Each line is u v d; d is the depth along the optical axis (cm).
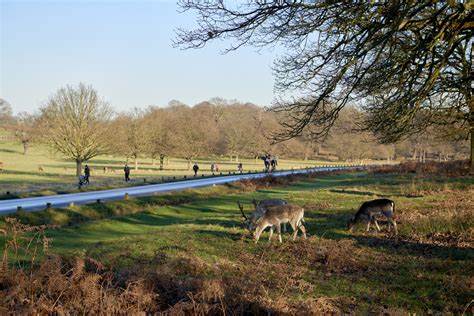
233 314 773
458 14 991
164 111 10638
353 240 1582
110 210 2795
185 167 8700
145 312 729
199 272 1182
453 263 1246
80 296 770
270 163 7050
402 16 945
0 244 1703
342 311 930
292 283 1122
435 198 2327
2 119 16112
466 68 1541
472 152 3484
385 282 1151
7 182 4828
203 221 2217
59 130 5791
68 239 1969
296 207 1656
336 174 5462
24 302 743
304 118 1171
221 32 1060
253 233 1756
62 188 4134
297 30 1072
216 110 13588
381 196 2647
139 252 1443
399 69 1198
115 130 6544
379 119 1251
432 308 977
